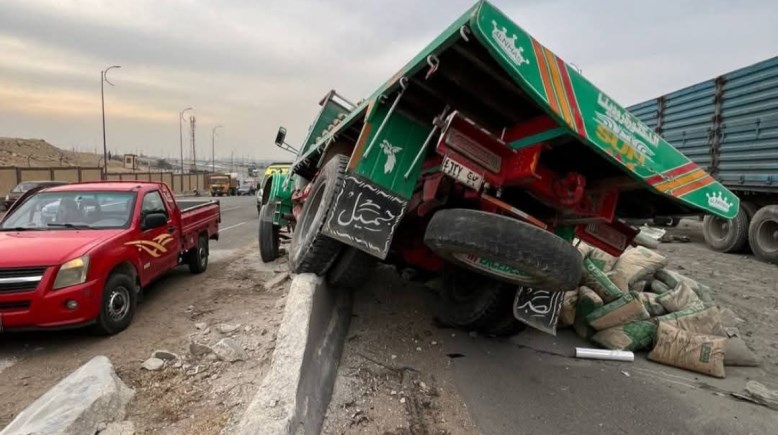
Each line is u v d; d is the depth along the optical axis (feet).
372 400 11.96
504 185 11.87
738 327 18.74
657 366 15.03
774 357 15.98
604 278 16.96
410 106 13.30
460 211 10.65
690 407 12.32
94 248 15.75
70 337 15.98
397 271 23.71
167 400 11.58
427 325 17.26
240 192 203.10
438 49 9.46
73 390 10.45
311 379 11.07
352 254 14.56
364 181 13.43
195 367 13.42
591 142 9.37
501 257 9.92
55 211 19.35
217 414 10.84
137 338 15.97
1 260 14.48
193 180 208.03
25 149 236.22
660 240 40.60
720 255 34.60
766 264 31.01
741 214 33.83
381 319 17.43
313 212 16.94
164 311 19.06
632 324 15.93
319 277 15.11
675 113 41.11
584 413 11.85
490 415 11.62
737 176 33.12
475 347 15.70
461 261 11.41
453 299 16.66
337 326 15.19
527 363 14.79
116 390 10.89
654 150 10.45
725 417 11.86
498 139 11.27
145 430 10.24
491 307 14.61
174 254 22.70
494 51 8.17
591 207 12.31
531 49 8.66
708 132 36.29
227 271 27.40
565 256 10.00
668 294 17.37
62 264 14.79
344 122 16.70
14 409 11.45
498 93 10.47
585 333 16.92
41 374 13.32
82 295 14.93
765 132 30.58
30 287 14.42
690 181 11.19
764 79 30.63
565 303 17.52
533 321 13.60
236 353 13.96
